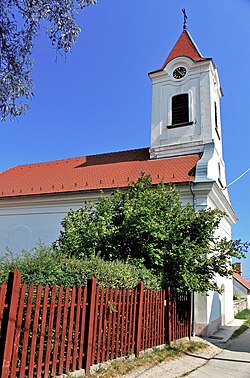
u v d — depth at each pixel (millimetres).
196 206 14867
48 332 5531
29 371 5090
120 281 7785
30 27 6391
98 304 6801
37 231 18375
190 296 12438
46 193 18312
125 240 10797
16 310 5016
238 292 33031
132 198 11867
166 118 20438
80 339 6223
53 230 18000
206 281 10734
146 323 8656
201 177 15555
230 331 14578
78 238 10938
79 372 6031
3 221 19578
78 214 11961
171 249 10375
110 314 7137
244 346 11359
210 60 20094
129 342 7758
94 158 22984
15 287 5027
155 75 21609
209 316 13484
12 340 4891
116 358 7234
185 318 11680
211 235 11289
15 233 18922
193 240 10859
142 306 8469
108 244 10719
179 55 21141
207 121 19078
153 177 16906
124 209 11281
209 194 15164
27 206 19188
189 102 19938
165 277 10219
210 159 16922
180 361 8367
